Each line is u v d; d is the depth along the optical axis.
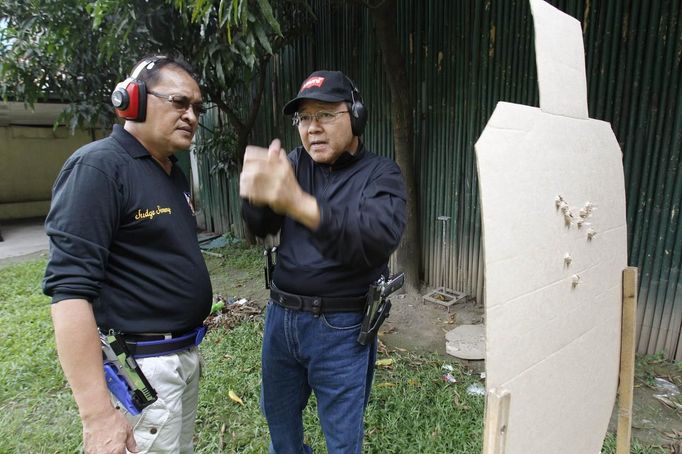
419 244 4.07
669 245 2.69
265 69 4.83
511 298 0.77
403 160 3.75
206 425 2.27
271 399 1.60
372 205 1.13
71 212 1.09
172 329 1.33
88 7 2.82
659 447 2.04
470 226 3.69
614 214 1.14
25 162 8.91
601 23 2.73
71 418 2.36
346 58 4.29
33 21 3.41
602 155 1.08
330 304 1.37
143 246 1.26
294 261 1.40
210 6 1.88
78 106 4.32
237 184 5.92
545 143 0.86
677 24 2.45
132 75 1.32
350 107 1.32
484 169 0.71
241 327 3.38
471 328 3.32
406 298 3.93
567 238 0.93
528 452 0.88
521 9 3.05
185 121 1.33
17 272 4.93
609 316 1.14
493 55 3.27
